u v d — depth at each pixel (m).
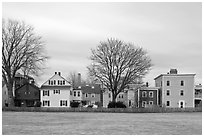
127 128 31.41
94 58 77.94
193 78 82.88
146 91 88.44
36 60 73.00
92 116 53.16
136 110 71.81
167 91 83.81
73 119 44.75
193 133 27.47
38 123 36.97
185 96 83.00
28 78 86.75
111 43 77.44
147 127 32.66
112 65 76.94
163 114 63.69
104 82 77.50
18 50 71.50
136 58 77.25
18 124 35.38
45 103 84.94
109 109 71.94
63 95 84.69
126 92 93.06
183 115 59.44
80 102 91.19
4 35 69.62
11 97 71.94
